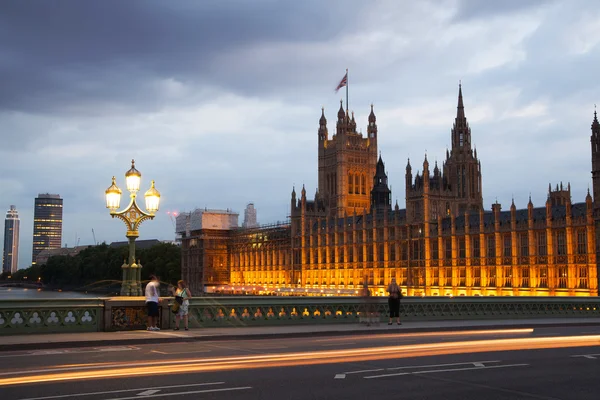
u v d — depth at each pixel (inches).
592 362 1120.8
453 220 5915.4
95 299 1583.4
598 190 4576.8
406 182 6633.9
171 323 1680.6
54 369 1018.1
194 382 901.8
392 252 6648.6
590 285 4675.2
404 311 2085.4
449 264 5964.6
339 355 1197.1
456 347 1346.0
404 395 823.7
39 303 1510.8
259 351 1270.9
